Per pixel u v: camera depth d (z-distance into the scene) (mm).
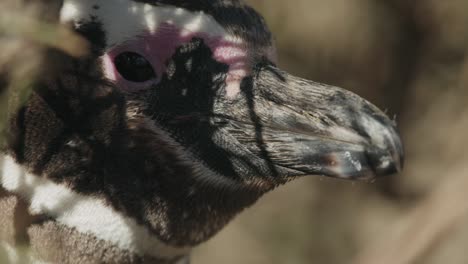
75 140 2146
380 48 2541
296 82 2158
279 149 2154
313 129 2148
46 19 2143
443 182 2447
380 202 2617
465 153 2486
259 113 2156
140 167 2158
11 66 2141
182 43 2150
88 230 2154
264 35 2164
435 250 2443
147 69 2150
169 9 2148
